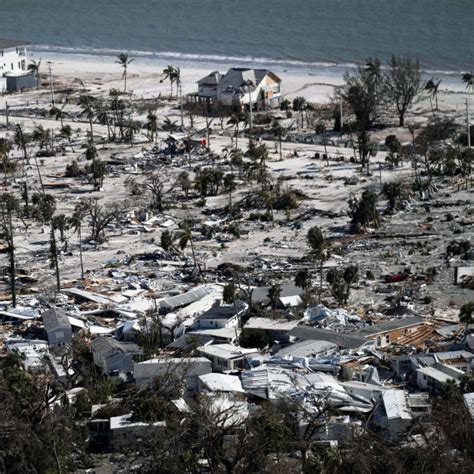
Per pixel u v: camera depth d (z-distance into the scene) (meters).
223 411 175.12
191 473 167.88
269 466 165.12
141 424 181.50
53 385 198.50
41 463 170.88
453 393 184.75
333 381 197.00
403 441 174.12
